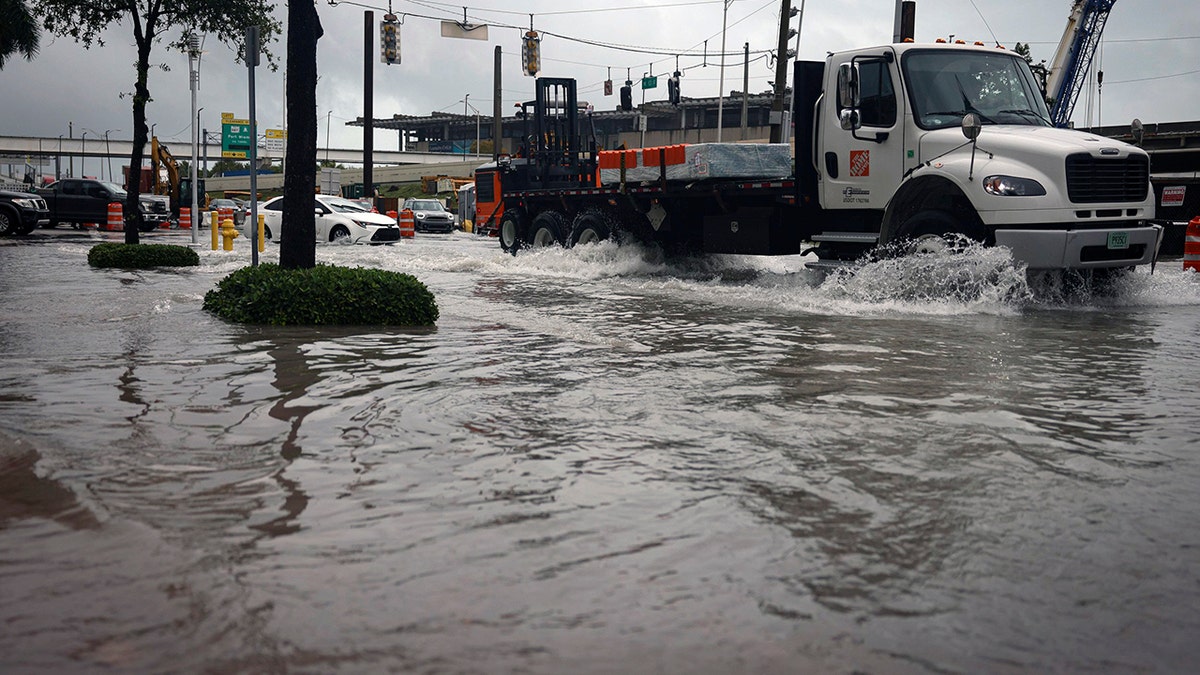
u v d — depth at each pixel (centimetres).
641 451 467
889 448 478
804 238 1496
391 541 338
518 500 387
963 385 651
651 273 1733
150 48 2002
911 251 1207
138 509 370
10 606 280
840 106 1334
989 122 1258
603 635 267
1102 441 498
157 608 280
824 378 673
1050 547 343
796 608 288
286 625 270
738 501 389
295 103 1107
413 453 459
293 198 1112
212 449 462
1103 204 1136
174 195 4412
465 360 738
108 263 1736
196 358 734
